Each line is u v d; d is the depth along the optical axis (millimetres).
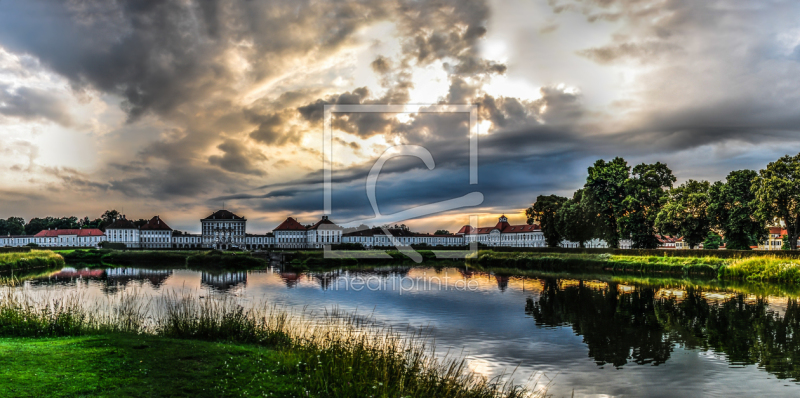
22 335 18328
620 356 22828
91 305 31641
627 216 75812
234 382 12859
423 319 31219
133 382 12227
